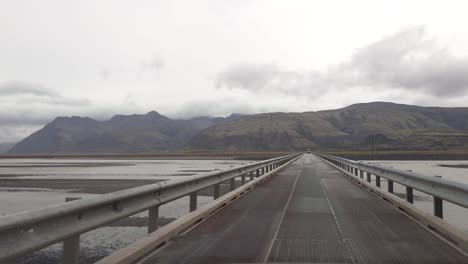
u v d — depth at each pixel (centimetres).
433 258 681
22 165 7494
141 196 722
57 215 477
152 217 798
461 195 824
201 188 1088
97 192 2408
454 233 791
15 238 423
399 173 1265
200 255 702
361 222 1000
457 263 654
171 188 870
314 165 4406
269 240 810
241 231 895
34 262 925
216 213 1131
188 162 8262
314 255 701
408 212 1118
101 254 972
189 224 938
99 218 580
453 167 5681
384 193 1451
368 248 747
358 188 1848
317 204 1313
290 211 1170
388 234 864
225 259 679
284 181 2247
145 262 660
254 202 1360
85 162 9206
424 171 4522
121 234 1170
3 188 2734
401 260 670
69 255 536
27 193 2375
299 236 845
